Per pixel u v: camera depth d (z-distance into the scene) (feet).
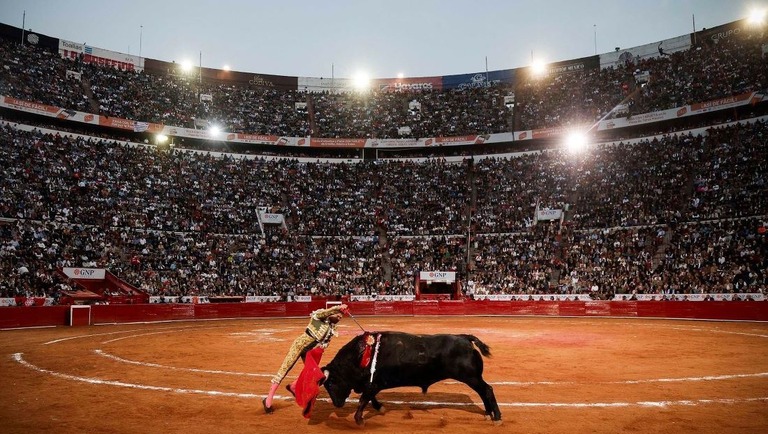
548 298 109.50
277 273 120.57
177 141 157.17
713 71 141.69
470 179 153.17
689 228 110.83
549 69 179.11
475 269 123.24
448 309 110.93
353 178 156.56
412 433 21.98
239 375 35.50
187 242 121.80
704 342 55.11
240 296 111.65
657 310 95.86
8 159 116.67
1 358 43.91
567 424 23.07
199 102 167.63
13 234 102.22
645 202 121.70
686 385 31.68
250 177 149.69
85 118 137.59
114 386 31.50
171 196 132.67
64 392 29.73
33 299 90.07
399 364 23.72
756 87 126.82
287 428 22.76
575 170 142.00
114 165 132.87
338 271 124.67
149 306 94.79
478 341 24.39
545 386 31.42
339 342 57.57
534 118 162.09
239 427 22.81
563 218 129.80
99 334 68.44
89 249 107.65
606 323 84.38
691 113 133.59
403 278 124.16
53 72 146.61
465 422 23.61
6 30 147.64
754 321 85.66
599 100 156.87
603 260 112.27
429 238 134.72
